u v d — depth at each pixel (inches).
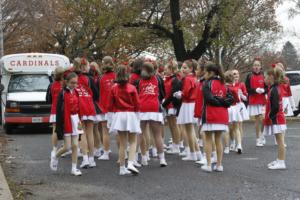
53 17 1258.6
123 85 370.6
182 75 435.8
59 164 429.4
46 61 746.2
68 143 375.6
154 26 1059.9
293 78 978.7
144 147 416.2
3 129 748.6
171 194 312.2
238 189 323.6
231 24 989.8
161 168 403.9
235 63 1573.6
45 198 306.2
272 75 393.1
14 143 580.7
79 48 1285.7
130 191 322.3
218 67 379.9
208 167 384.8
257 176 365.7
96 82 456.1
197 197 303.4
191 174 376.5
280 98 391.9
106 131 448.5
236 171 386.0
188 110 431.5
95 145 466.3
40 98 701.9
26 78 740.0
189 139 437.7
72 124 374.9
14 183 347.3
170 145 510.0
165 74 472.1
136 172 372.8
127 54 1254.9
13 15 1280.8
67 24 1355.8
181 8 1085.8
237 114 472.4
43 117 700.0
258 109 538.6
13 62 738.2
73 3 1123.9
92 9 1059.9
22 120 696.4
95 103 436.8
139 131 371.9
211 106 378.6
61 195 313.6
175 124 478.6
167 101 438.3
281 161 394.0
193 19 1008.2
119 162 406.0
